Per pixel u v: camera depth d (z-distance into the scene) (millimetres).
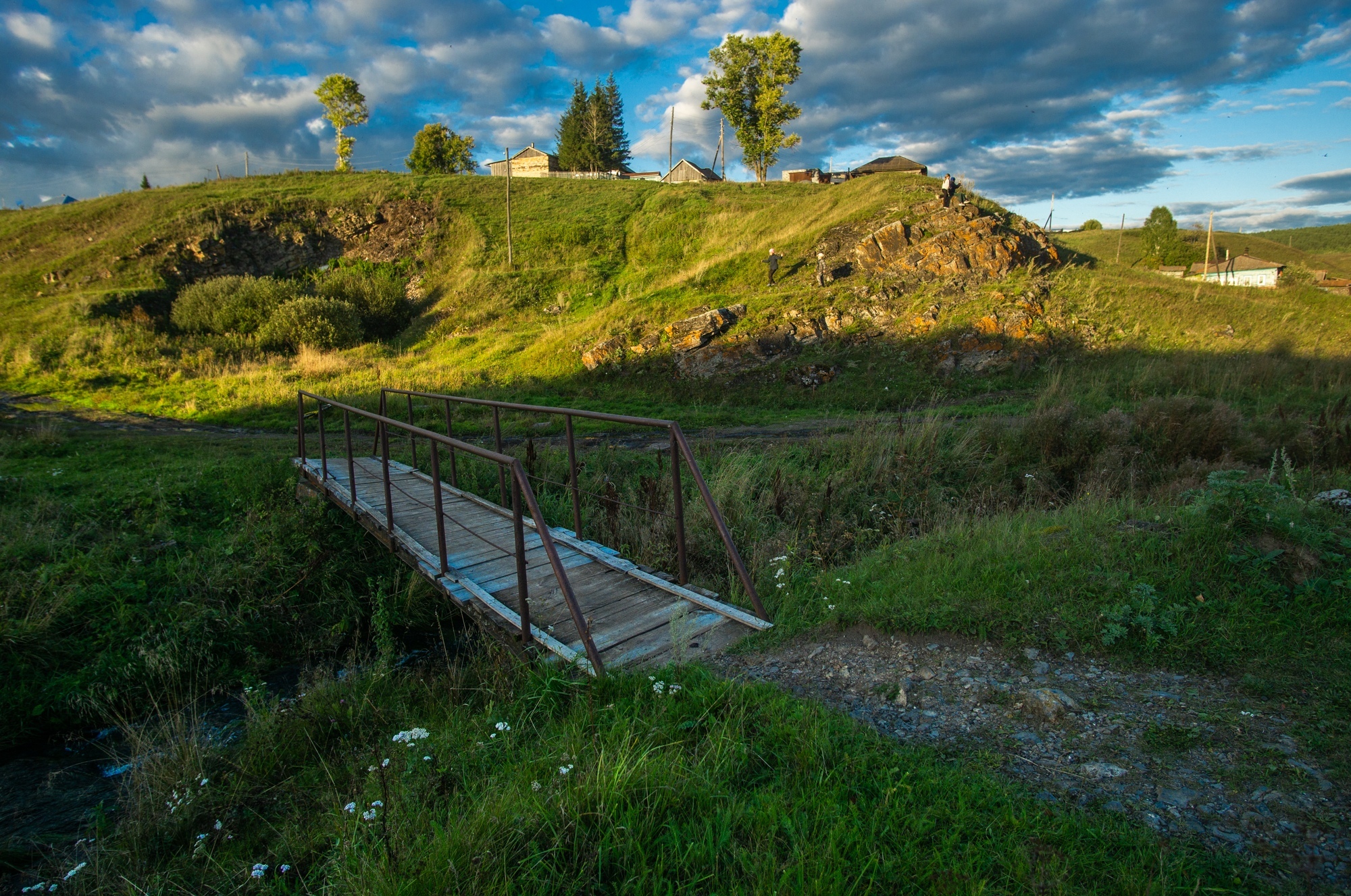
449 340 25281
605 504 7668
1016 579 4441
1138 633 3793
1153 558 4469
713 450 10766
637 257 32531
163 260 30438
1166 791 2658
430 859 2297
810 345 19719
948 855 2301
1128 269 28406
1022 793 2666
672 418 15430
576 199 39781
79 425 14227
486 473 9711
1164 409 9984
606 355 19938
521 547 4254
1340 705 3068
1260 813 2496
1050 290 20953
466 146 62562
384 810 2637
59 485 9172
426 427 14508
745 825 2477
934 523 7211
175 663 6172
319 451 11758
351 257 34688
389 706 4766
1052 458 9211
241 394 17688
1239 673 3416
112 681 5926
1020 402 15383
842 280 22516
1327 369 15969
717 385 18562
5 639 5871
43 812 4449
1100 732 3064
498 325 26438
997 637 3936
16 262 31141
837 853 2270
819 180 55938
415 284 33125
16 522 7680
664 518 6898
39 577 6777
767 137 47156
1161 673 3498
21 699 5574
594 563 5840
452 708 4195
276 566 7672
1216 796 2607
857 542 6586
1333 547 4367
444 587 5289
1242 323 20188
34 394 17516
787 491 7992
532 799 2600
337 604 7512
